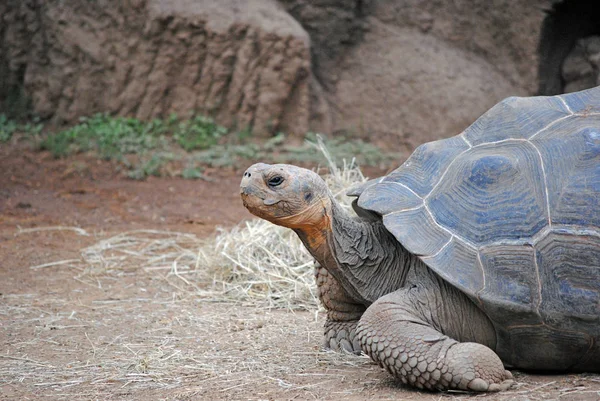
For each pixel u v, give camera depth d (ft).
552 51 50.80
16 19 50.16
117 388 15.24
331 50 53.36
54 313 21.84
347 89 52.85
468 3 52.42
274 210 14.84
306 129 50.16
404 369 14.05
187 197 40.32
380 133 51.72
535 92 50.24
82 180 42.27
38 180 41.75
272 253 25.23
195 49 48.98
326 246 15.67
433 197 15.28
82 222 35.22
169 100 49.88
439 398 13.73
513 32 50.80
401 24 53.72
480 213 14.75
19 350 18.17
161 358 17.30
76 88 50.14
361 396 14.06
